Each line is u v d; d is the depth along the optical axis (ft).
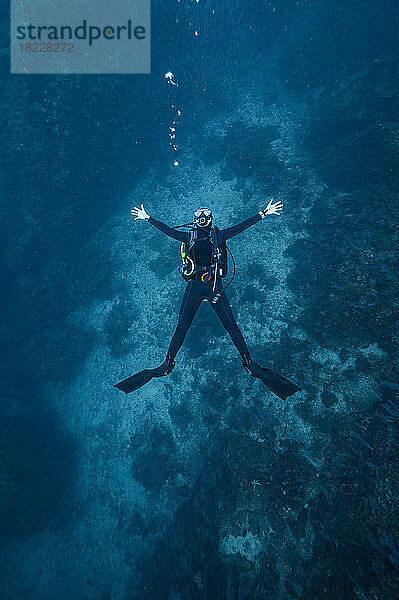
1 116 39.50
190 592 27.78
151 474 34.14
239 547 28.09
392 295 31.63
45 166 43.39
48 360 43.19
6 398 41.27
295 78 52.11
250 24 58.03
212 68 56.59
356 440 27.37
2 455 35.53
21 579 33.06
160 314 42.75
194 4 53.62
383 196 36.78
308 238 39.47
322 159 43.70
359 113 42.19
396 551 22.39
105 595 30.96
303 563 25.53
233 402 34.35
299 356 33.45
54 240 46.50
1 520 33.96
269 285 38.73
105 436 38.29
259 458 30.37
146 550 31.48
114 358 42.34
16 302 44.39
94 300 46.34
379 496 24.49
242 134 50.19
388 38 44.55
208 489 31.27
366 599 22.20
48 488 36.09
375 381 29.09
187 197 50.01
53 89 41.42
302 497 27.48
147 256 46.93
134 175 52.42
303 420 30.45
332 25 49.42
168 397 37.50
